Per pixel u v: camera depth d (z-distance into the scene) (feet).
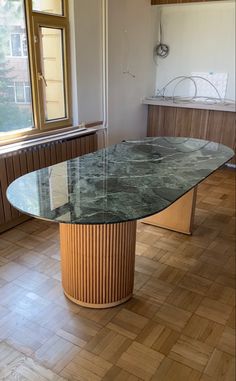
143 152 9.44
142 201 6.08
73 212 5.57
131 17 14.96
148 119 18.30
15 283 8.10
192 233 10.54
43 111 11.85
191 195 9.96
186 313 7.25
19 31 10.52
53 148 11.41
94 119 14.25
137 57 16.16
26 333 6.64
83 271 6.98
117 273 7.05
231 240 10.23
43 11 11.13
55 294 7.75
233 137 16.29
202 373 5.88
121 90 15.48
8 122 10.94
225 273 8.65
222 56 16.37
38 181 7.03
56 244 9.84
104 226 6.50
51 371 5.85
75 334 6.64
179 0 15.35
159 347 6.38
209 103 16.44
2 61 10.27
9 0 9.98
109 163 8.36
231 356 6.23
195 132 17.17
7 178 10.00
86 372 5.84
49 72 11.91
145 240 10.11
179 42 17.20
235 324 6.98
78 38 12.37
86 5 12.37
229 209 12.38
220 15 15.80
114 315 7.15
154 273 8.57
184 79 17.67
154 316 7.14
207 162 8.55
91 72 13.46
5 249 9.54
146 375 5.81
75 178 7.25
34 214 5.46
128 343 6.46
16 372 5.82
